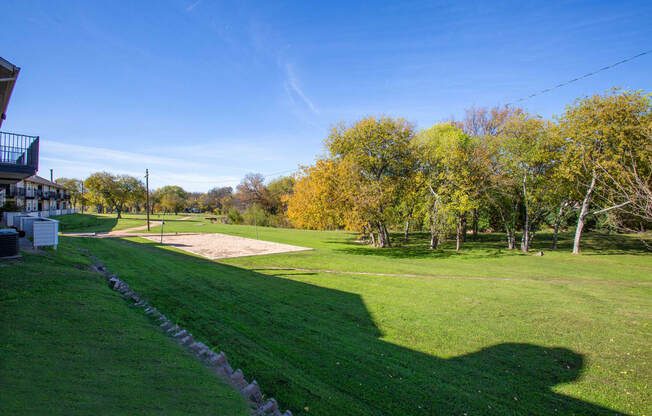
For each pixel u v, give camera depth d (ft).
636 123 72.90
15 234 29.40
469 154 87.92
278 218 202.18
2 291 20.10
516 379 20.68
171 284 38.34
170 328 21.81
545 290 45.85
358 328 28.43
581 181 87.35
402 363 22.16
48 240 36.86
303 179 92.99
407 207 99.60
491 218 142.61
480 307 36.52
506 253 89.15
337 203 83.46
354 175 83.66
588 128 78.43
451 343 26.16
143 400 11.10
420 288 45.01
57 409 9.20
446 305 36.86
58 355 13.28
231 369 17.29
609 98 77.20
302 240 114.11
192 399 12.22
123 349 15.56
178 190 437.99
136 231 128.77
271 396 16.85
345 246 99.40
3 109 38.45
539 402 18.16
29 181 150.30
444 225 90.53
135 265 48.11
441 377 20.51
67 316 18.37
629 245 108.68
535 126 89.92
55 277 26.07
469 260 76.02
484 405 17.58
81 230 123.75
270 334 25.53
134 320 21.01
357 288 43.68
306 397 17.11
